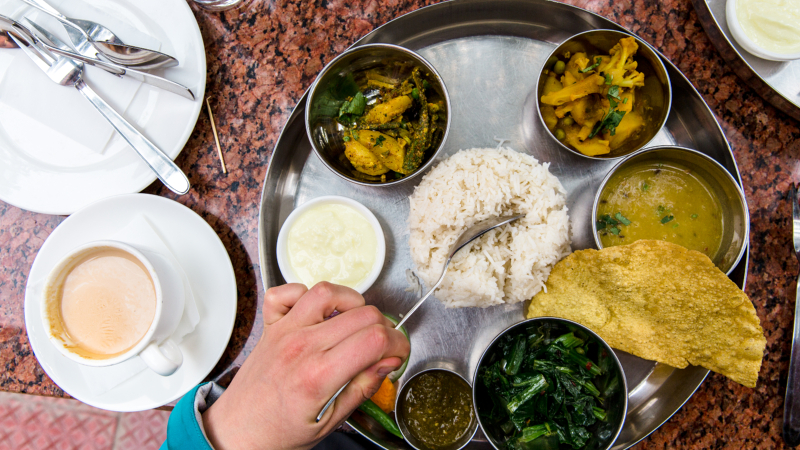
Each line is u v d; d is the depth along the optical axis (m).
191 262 0.43
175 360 0.38
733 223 0.41
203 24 0.47
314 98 0.41
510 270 0.44
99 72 0.44
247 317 0.46
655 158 0.42
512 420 0.41
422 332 0.45
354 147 0.42
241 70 0.47
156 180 0.47
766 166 0.44
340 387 0.30
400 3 0.46
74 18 0.44
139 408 0.43
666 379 0.44
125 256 0.39
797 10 0.41
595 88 0.41
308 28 0.47
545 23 0.44
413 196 0.45
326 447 0.44
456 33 0.45
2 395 0.60
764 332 0.44
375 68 0.44
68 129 0.44
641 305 0.42
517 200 0.44
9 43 0.43
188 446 0.32
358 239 0.43
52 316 0.39
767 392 0.44
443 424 0.43
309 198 0.46
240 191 0.46
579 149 0.43
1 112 0.44
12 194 0.44
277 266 0.45
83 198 0.44
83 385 0.43
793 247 0.43
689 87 0.42
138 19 0.44
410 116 0.44
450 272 0.43
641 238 0.43
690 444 0.44
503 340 0.42
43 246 0.43
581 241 0.45
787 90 0.43
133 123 0.44
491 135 0.45
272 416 0.31
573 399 0.42
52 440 0.61
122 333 0.39
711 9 0.43
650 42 0.45
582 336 0.42
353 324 0.31
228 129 0.47
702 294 0.40
